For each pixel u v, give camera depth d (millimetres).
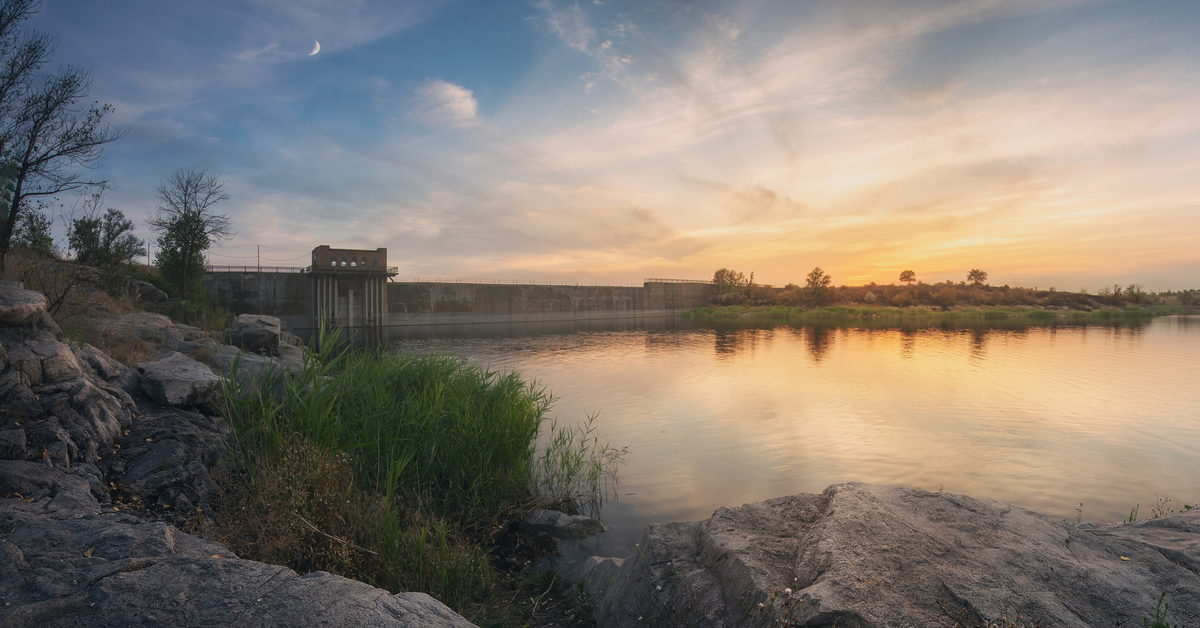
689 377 27406
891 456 13109
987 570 3463
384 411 9312
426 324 92500
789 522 4574
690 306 135875
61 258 14156
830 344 47094
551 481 10617
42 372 7117
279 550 5000
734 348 43938
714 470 11898
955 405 19734
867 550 3617
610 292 119125
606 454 13141
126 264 24484
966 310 115312
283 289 79125
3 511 4340
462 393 11133
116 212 29562
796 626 3084
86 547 3846
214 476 7035
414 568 5316
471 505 8406
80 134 17078
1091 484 11039
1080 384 24453
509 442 9477
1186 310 126812
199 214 43281
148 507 6055
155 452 7238
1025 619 3018
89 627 2877
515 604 5492
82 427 6715
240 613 3041
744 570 3822
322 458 6234
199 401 9680
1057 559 3588
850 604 3072
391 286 90000
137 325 17031
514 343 50344
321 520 5434
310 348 7965
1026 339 51000
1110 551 3828
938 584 3314
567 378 27094
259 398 7906
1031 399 20875
